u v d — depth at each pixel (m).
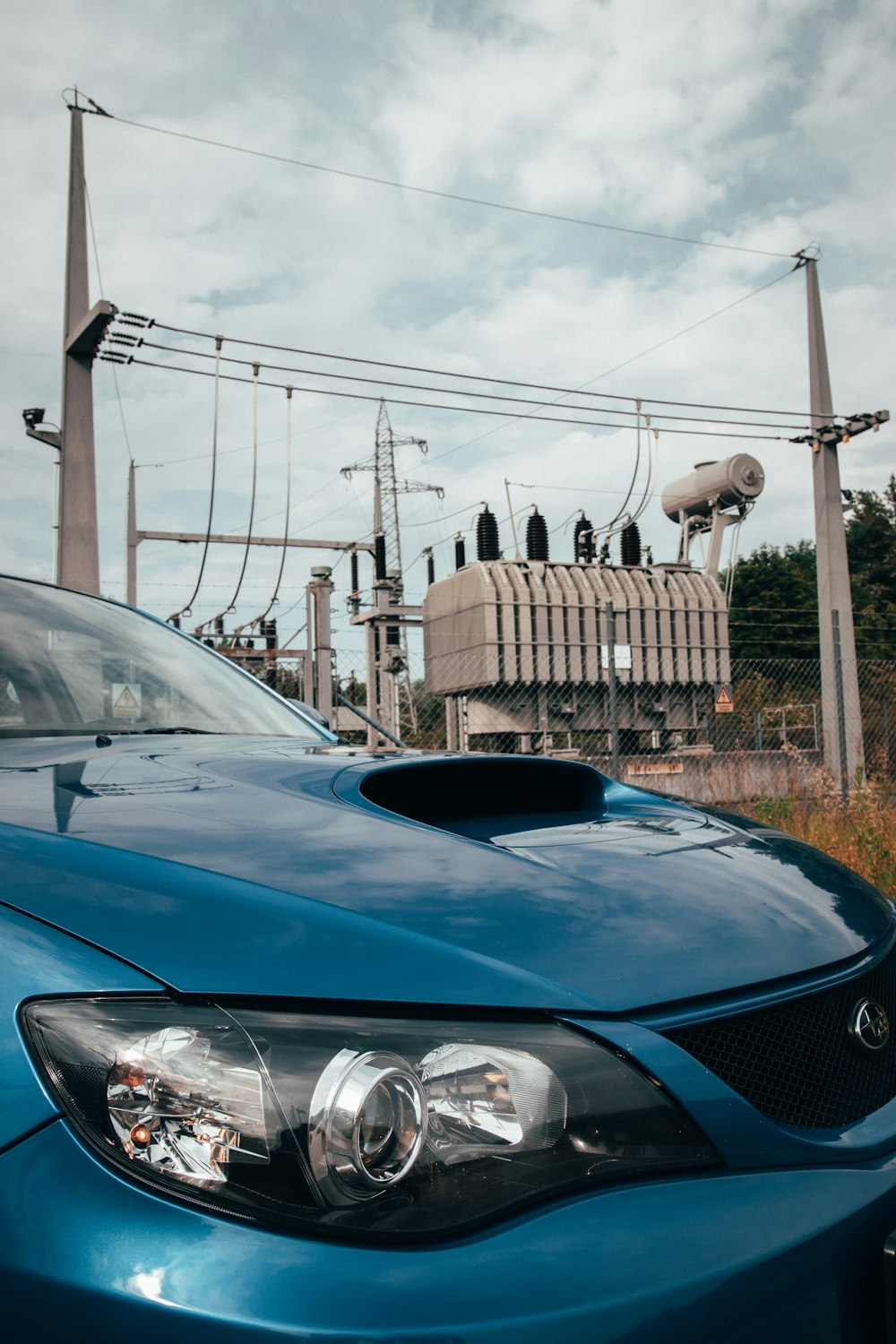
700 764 11.32
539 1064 1.06
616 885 1.39
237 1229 0.93
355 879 1.25
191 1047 1.00
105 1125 0.98
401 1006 1.06
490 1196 0.99
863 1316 1.09
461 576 13.18
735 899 1.44
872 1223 1.12
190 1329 0.86
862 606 56.53
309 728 2.62
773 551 53.75
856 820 7.46
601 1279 0.94
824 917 1.49
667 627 13.80
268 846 1.32
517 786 1.95
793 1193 1.09
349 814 1.50
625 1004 1.14
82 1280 0.90
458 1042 1.05
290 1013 1.04
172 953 1.08
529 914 1.25
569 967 1.17
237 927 1.12
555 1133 1.04
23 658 2.33
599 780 1.98
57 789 1.54
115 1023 1.02
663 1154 1.07
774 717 14.42
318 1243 0.92
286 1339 0.86
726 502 16.64
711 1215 1.03
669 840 1.66
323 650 13.62
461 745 13.32
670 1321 0.94
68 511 10.11
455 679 13.31
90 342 10.09
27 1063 1.01
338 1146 0.96
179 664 2.63
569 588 13.15
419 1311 0.89
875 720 14.46
